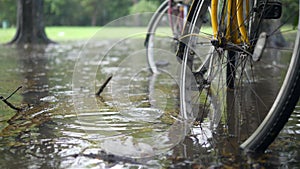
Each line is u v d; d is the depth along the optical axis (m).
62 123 2.63
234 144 2.20
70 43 11.16
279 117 1.93
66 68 5.61
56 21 24.25
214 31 2.50
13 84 4.18
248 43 2.40
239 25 2.40
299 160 1.94
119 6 24.47
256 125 2.57
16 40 10.92
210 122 2.62
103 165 1.92
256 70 4.93
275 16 2.45
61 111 2.94
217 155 2.03
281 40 6.38
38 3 10.96
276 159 1.96
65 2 24.03
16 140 2.30
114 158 2.01
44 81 4.41
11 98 3.42
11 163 1.96
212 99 2.85
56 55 7.69
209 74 2.72
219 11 2.56
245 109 2.95
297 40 1.88
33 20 10.94
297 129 2.47
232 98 3.07
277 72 4.79
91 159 2.00
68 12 24.25
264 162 1.92
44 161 1.98
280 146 2.14
